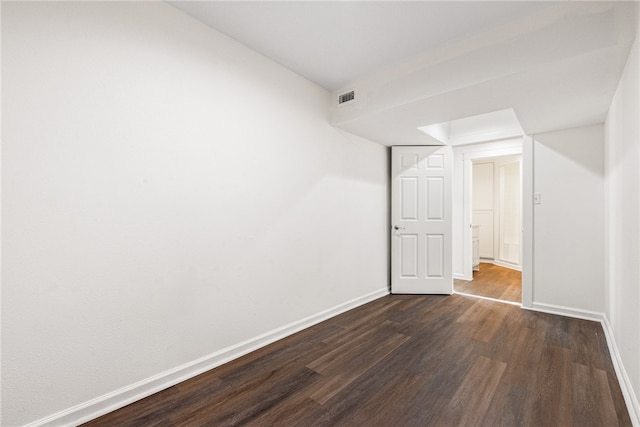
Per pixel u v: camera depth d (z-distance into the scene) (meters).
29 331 1.38
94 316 1.57
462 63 2.19
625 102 1.87
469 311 3.29
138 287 1.72
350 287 3.41
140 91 1.73
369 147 3.75
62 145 1.46
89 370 1.55
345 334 2.67
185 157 1.93
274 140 2.52
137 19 1.71
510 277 5.02
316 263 2.95
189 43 1.95
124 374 1.67
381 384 1.89
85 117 1.53
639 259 1.53
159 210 1.80
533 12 1.88
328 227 3.10
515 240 5.82
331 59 2.49
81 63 1.52
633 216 1.70
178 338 1.90
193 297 1.98
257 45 2.29
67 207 1.48
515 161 5.83
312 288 2.90
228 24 2.04
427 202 4.02
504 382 1.90
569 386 1.85
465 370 2.05
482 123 3.76
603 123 2.93
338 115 3.06
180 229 1.90
